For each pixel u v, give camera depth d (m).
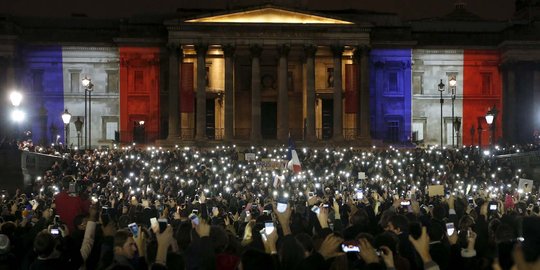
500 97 123.38
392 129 121.56
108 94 120.00
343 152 92.44
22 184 68.75
